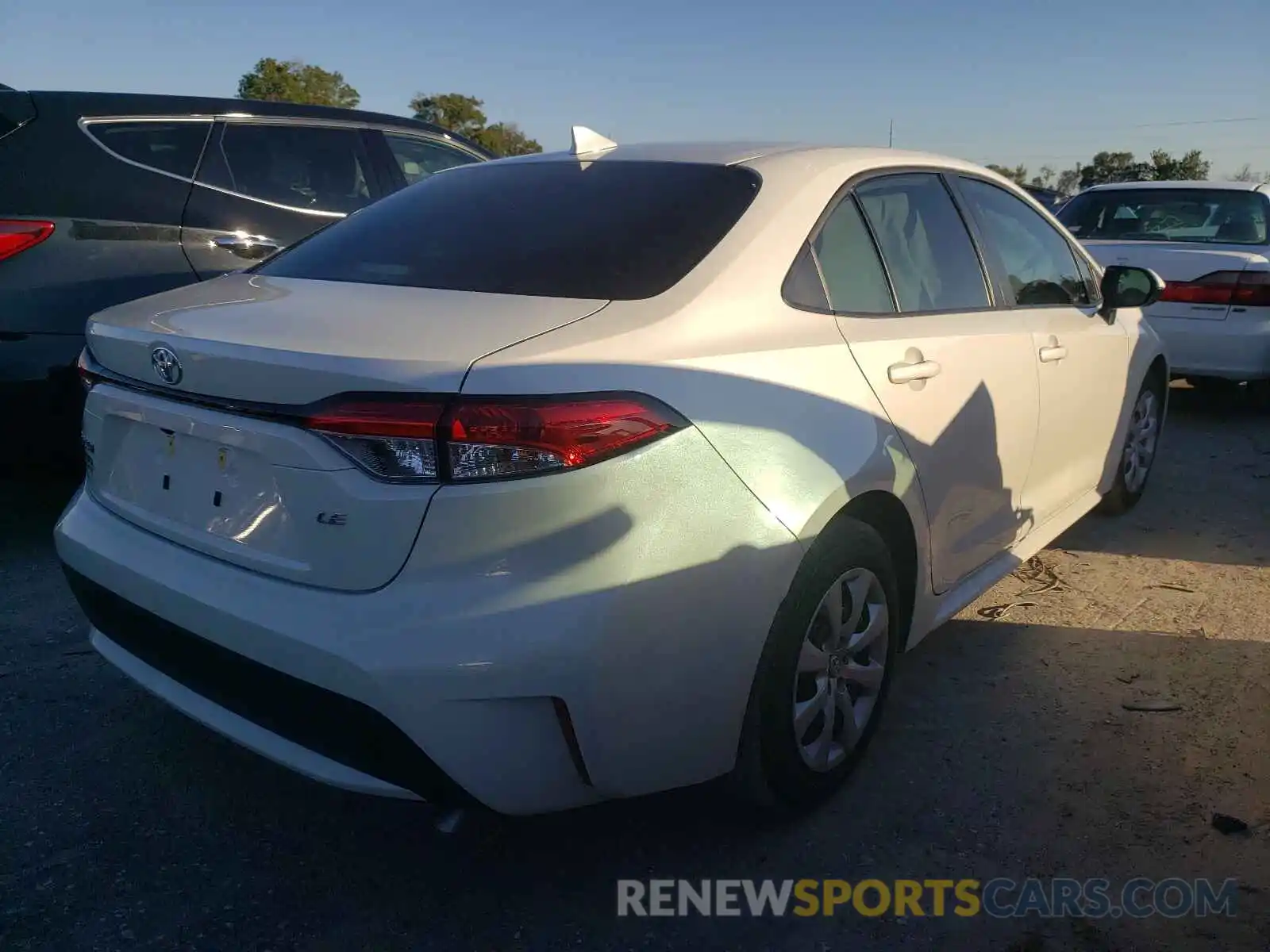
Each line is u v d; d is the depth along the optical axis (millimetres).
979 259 3463
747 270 2555
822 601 2529
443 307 2357
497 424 1981
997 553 3527
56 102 4551
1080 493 4273
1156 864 2539
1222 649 3682
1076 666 3551
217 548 2291
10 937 2270
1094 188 8391
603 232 2676
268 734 2283
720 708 2281
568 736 2090
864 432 2592
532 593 2016
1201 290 6859
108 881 2461
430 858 2576
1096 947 2281
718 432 2229
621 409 2078
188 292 2779
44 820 2672
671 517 2123
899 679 3451
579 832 2672
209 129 4957
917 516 2859
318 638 2057
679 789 2504
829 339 2629
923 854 2582
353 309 2391
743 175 2859
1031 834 2654
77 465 4379
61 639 3650
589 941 2305
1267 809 2750
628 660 2080
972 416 3117
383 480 2021
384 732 2045
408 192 3336
